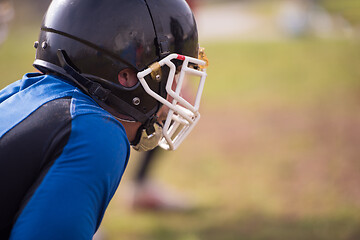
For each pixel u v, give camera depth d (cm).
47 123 439
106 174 427
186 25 524
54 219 395
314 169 1712
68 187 407
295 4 5194
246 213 1403
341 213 1373
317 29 5081
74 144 424
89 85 479
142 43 490
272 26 5584
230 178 1669
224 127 2273
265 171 1727
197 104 548
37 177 426
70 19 485
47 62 498
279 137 2094
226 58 4025
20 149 432
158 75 502
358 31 4959
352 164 1744
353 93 2812
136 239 1258
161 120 548
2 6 4103
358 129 2153
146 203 1438
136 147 550
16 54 3856
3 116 461
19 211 410
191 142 2078
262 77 3334
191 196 1527
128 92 497
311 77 3281
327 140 2019
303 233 1264
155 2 505
